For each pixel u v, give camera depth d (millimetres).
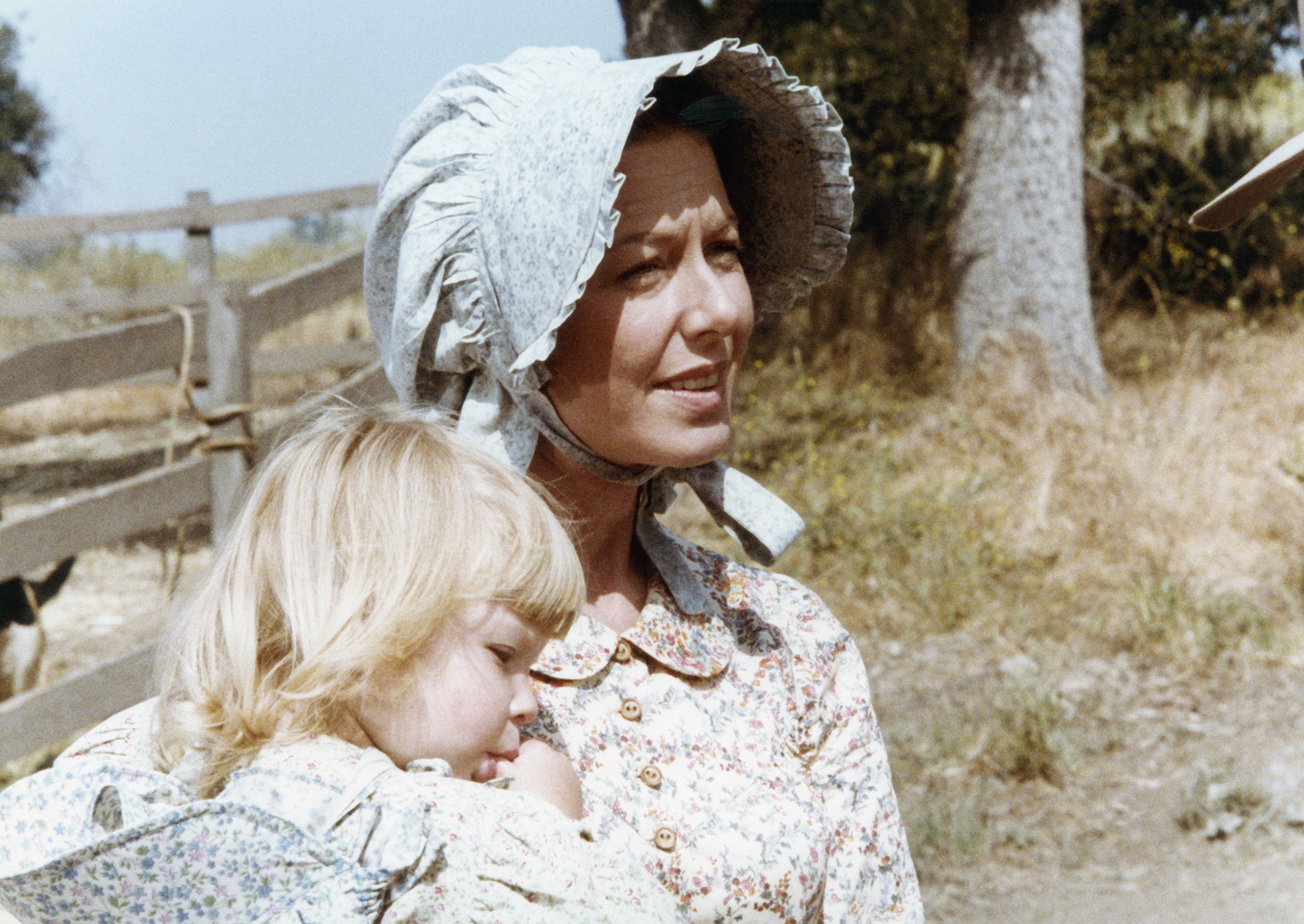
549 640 1225
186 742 1119
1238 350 9430
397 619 1099
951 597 6383
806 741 1500
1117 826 4707
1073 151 8852
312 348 8211
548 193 1219
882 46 11766
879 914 1510
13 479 9742
